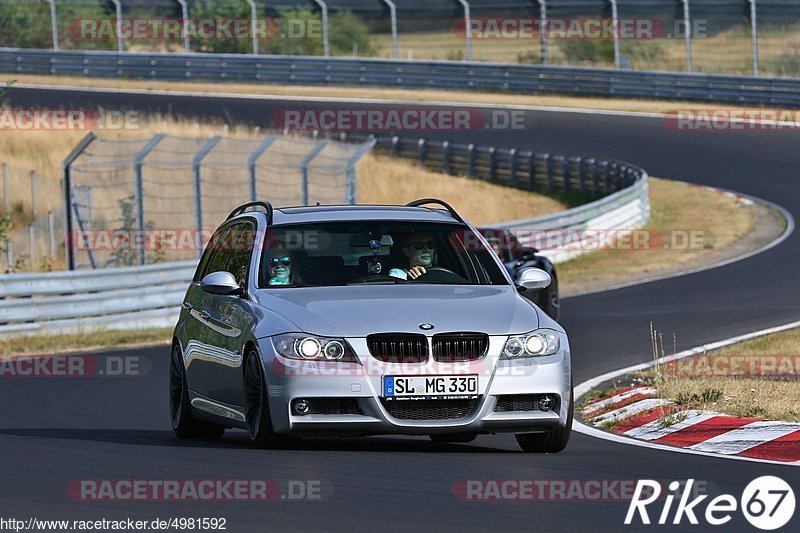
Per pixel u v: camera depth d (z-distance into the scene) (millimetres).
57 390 45844
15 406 41500
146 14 170625
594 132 142625
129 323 68312
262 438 27891
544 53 166000
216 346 30719
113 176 104688
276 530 19359
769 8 172375
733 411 35312
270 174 105875
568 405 28391
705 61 168375
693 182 121688
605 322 63719
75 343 61469
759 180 120500
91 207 97438
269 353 27438
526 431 27906
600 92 160250
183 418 33219
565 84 161125
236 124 136625
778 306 67125
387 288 29547
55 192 104688
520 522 20125
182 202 101812
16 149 114500
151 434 34812
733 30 170750
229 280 30219
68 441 31000
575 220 95000
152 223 94375
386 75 163125
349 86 163500
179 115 136875
